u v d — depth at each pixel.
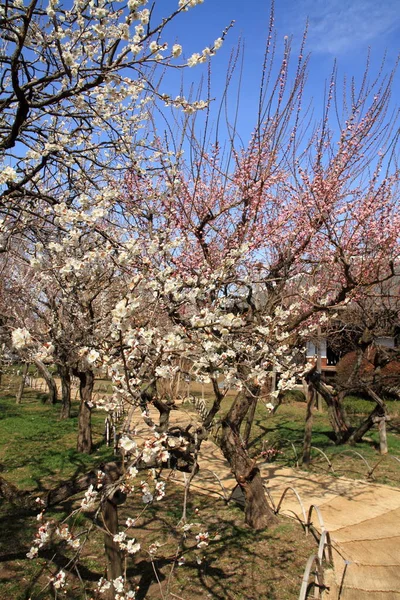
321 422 10.84
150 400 3.89
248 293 5.92
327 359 16.66
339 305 5.61
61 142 4.38
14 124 3.36
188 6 3.26
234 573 4.35
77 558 3.39
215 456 7.93
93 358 2.87
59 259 3.87
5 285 5.45
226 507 5.79
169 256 4.97
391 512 5.64
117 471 3.67
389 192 7.37
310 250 7.52
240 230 6.42
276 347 5.21
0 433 9.66
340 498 6.11
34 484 6.55
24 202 4.24
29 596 3.91
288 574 4.33
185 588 4.12
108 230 4.61
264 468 7.44
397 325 9.26
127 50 3.37
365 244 7.48
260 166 6.64
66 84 3.81
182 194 6.58
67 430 10.03
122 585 3.00
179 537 5.02
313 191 6.77
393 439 9.27
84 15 3.56
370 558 4.50
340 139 6.98
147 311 3.68
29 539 4.86
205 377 4.07
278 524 5.31
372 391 8.42
